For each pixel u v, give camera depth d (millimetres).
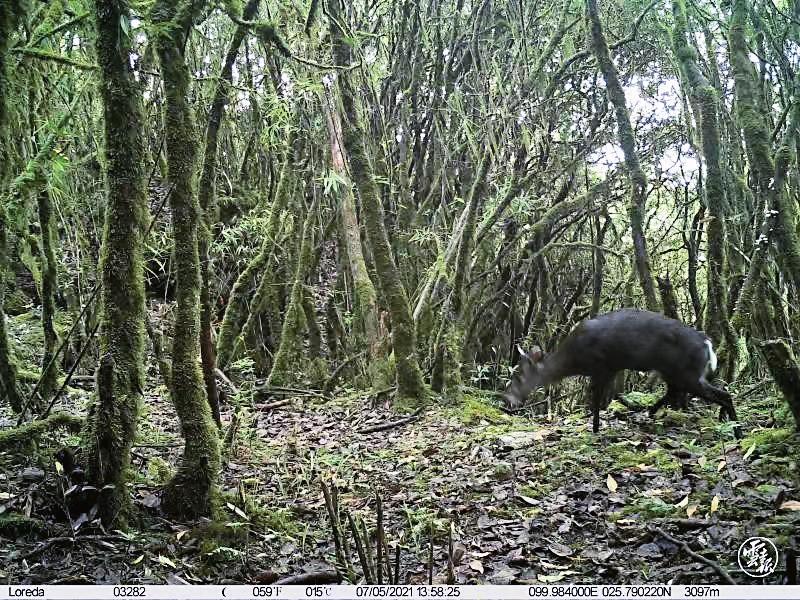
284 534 4516
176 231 4449
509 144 8484
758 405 6359
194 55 9508
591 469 5387
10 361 5395
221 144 11898
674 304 6883
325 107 8820
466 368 9117
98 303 6316
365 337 9578
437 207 10086
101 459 4074
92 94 6816
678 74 7875
